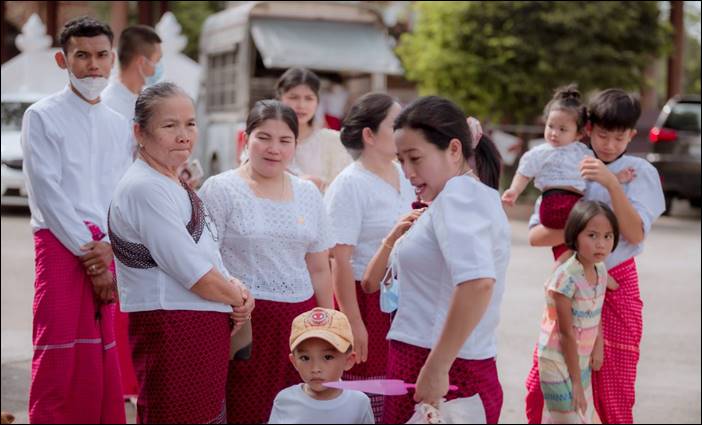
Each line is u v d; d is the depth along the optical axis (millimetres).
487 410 3244
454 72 17875
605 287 4660
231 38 16625
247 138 4445
